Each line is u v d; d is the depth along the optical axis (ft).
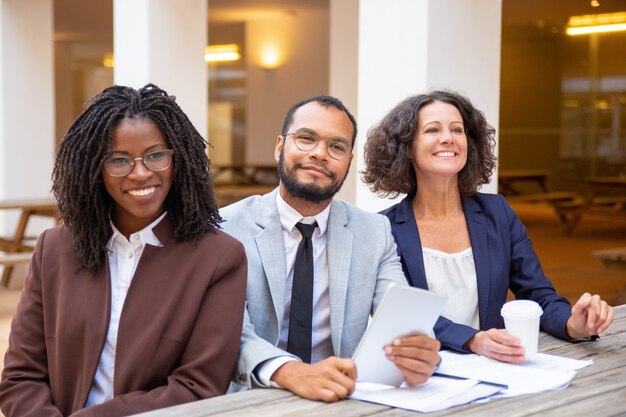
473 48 13.92
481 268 8.38
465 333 7.21
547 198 37.27
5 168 27.50
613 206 39.37
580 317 7.34
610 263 18.08
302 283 7.25
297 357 6.61
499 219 8.61
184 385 6.14
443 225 8.58
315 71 42.16
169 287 6.30
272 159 44.78
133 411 5.87
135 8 19.88
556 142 46.39
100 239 6.37
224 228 7.49
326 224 7.47
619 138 44.09
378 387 5.99
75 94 62.69
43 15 28.12
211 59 52.85
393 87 13.91
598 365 6.68
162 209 6.53
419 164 8.50
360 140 14.62
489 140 8.86
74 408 6.27
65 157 6.27
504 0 36.52
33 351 6.49
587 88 45.03
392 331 5.75
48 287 6.45
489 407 5.54
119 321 6.23
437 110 8.46
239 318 6.40
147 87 6.50
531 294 8.41
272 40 43.83
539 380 6.13
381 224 7.75
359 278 7.42
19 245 24.50
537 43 46.62
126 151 6.16
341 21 26.09
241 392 5.84
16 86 27.61
